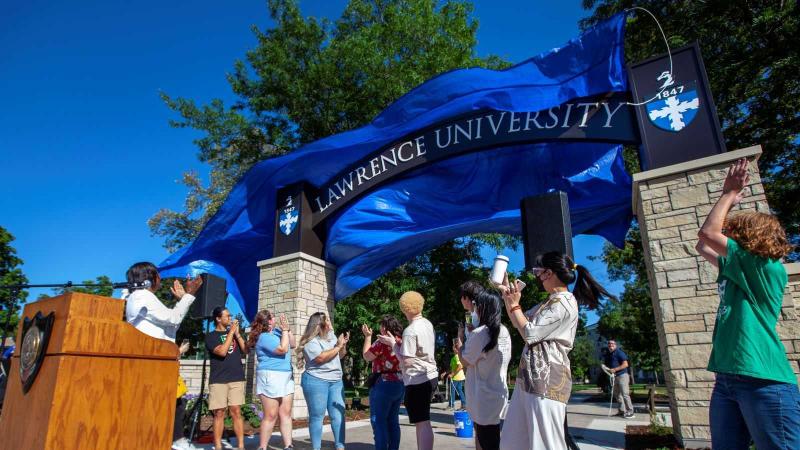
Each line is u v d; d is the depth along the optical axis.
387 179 11.13
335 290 12.05
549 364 3.21
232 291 12.92
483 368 4.39
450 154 10.36
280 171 11.99
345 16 20.47
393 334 5.68
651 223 7.49
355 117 19.22
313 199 12.28
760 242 2.72
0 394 7.12
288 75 18.89
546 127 9.41
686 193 7.36
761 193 6.84
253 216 12.55
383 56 18.53
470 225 10.28
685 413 6.57
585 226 10.08
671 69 8.16
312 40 19.47
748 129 15.91
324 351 5.98
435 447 6.99
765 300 2.69
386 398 5.48
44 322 2.83
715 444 2.77
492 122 10.05
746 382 2.61
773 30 13.88
